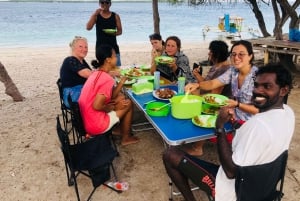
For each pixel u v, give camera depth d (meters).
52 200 2.68
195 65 3.66
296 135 3.80
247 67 2.66
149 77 3.74
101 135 2.76
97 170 2.46
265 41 7.07
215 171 2.02
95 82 2.85
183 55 3.94
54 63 9.09
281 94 1.61
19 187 2.86
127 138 3.61
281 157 1.64
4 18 34.56
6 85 5.16
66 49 12.88
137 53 10.99
